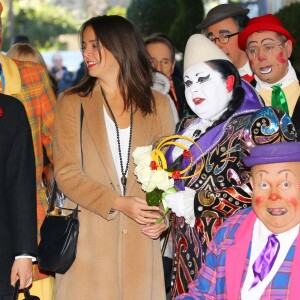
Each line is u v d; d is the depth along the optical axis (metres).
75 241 6.42
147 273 6.55
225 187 6.13
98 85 6.71
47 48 30.59
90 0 30.84
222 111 6.33
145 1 19.02
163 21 18.92
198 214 6.13
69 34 30.75
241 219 5.32
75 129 6.59
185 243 6.33
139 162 6.21
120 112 6.67
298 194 5.04
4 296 6.15
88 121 6.57
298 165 5.05
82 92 6.68
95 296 6.49
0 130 6.16
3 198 6.18
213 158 6.19
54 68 22.91
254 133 5.45
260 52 7.21
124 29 6.64
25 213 6.17
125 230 6.55
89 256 6.54
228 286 5.17
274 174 5.05
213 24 8.38
